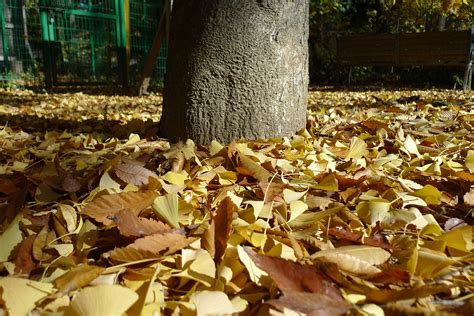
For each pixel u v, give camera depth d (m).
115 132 1.21
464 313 0.34
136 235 0.46
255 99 0.91
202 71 0.89
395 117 1.33
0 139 1.09
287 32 0.93
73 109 2.00
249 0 0.88
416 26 5.23
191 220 0.52
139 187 0.61
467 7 4.58
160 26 2.80
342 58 4.55
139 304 0.34
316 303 0.33
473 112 1.49
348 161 0.77
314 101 2.50
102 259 0.44
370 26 5.47
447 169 0.73
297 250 0.44
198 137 0.91
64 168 0.72
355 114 1.46
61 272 0.41
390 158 0.79
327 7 5.17
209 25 0.88
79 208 0.56
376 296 0.35
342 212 0.55
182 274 0.40
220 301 0.35
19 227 0.51
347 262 0.41
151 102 2.44
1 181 0.65
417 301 0.35
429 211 0.59
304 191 0.62
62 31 3.68
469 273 0.41
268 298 0.39
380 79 5.23
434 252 0.43
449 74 4.60
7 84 3.42
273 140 0.90
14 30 3.70
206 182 0.66
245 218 0.51
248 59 0.89
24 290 0.36
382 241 0.48
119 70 3.87
